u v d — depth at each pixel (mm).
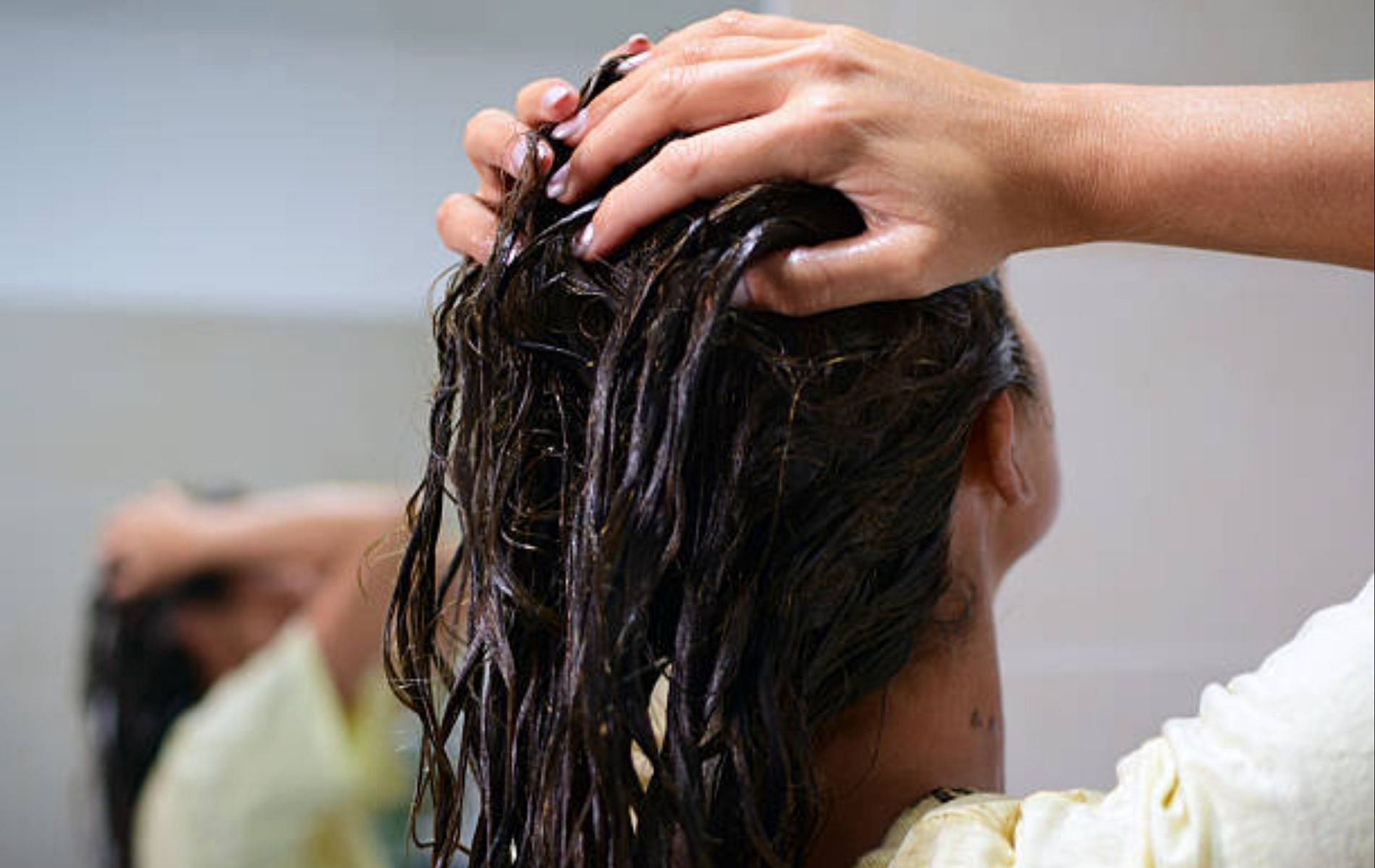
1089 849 465
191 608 1456
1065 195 482
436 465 560
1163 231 485
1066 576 1020
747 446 480
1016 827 499
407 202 1493
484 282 514
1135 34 1007
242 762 1403
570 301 503
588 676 462
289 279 1485
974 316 531
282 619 1447
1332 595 1056
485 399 518
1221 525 1040
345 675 1433
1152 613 1031
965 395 529
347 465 1515
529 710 521
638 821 489
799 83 479
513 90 1484
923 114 472
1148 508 1028
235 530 1449
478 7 1461
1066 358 1013
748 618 494
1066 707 1023
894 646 544
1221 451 1039
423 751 569
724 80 485
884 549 523
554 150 535
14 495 1474
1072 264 1009
